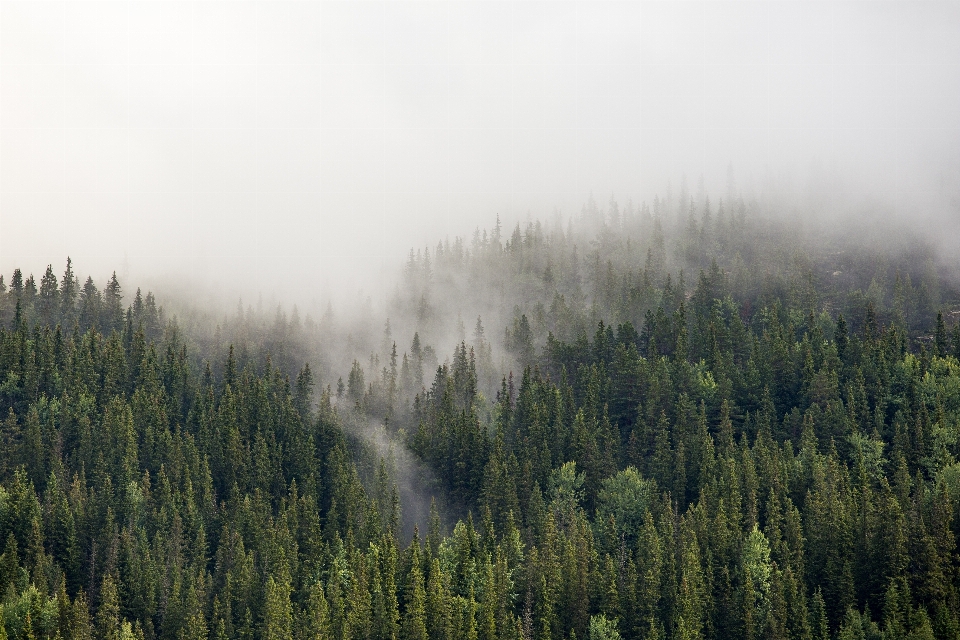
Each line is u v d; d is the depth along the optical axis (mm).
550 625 117938
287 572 126375
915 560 121500
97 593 127375
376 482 154250
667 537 130125
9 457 152500
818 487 138125
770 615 115188
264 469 159000
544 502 148375
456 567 128250
